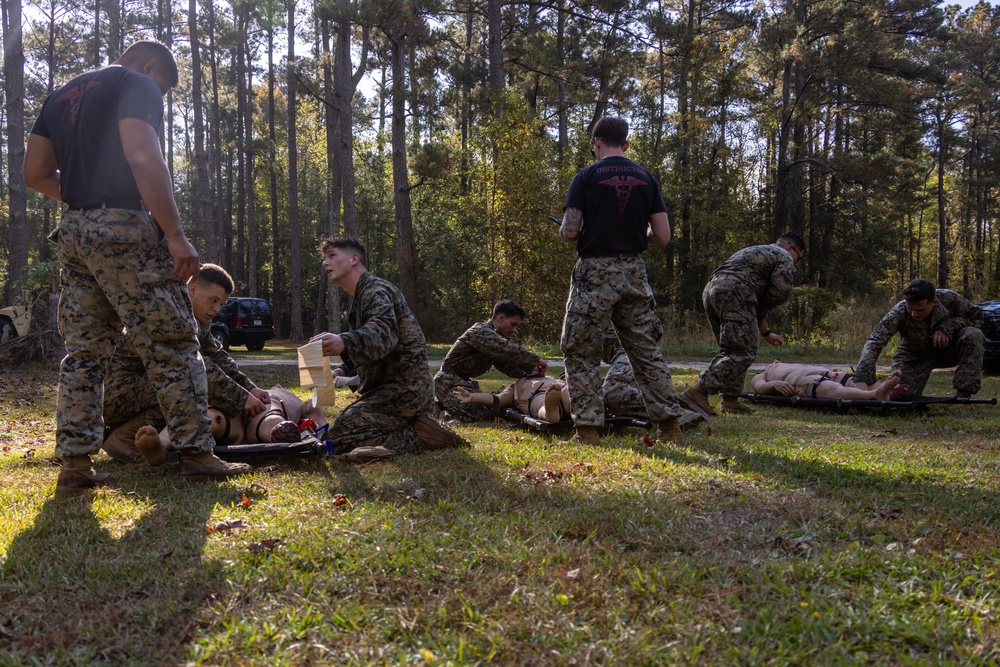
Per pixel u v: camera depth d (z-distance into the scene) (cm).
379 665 187
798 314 2384
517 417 580
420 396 468
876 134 3053
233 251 4925
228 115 4688
